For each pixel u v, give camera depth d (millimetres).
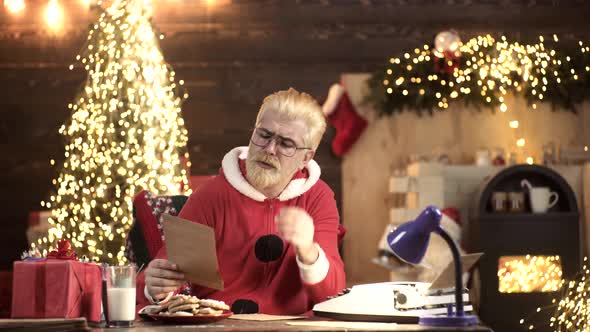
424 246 2078
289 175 2717
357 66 6836
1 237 6801
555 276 5707
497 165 6270
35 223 6180
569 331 5273
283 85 6855
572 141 6512
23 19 6938
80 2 6930
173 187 4551
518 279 5684
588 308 4992
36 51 6918
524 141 6500
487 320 5645
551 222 5754
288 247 2713
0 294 5434
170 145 4652
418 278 5617
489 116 6516
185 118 6828
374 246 6535
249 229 2727
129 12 4535
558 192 5914
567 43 6824
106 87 4473
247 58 6871
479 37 6402
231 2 6895
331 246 2721
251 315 2504
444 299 2342
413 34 6840
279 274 2701
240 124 6844
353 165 6559
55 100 6891
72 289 2201
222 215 2734
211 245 2283
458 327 2039
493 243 5715
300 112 2684
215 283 2377
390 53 6824
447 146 6500
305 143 2693
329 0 6887
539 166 5812
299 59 6863
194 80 6855
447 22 6840
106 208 4426
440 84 6430
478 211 5742
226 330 1998
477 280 5691
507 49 6414
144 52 4551
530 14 6844
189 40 6871
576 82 6445
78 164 4520
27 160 6855
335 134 6680
